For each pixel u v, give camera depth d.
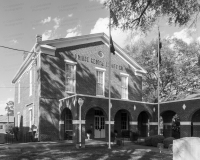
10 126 31.55
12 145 14.78
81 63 21.42
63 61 20.03
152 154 13.14
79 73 21.11
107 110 19.23
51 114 18.67
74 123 16.78
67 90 20.19
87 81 21.59
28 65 23.25
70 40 20.67
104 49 23.66
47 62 19.05
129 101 21.81
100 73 23.11
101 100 18.88
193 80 37.44
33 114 19.66
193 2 9.52
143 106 23.28
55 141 17.72
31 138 18.47
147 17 10.76
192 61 36.81
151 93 41.94
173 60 37.31
